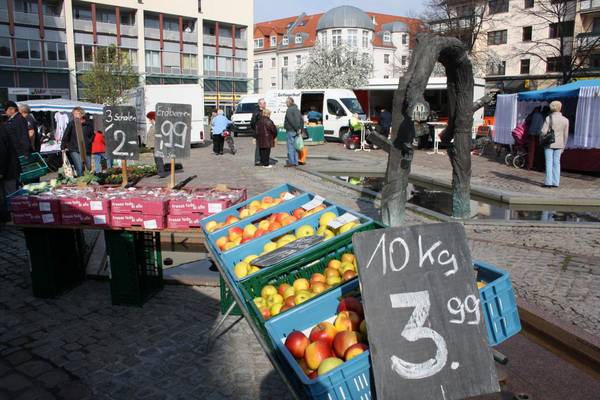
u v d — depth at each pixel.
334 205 4.51
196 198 5.48
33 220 5.26
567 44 46.97
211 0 62.59
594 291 5.24
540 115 15.42
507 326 2.83
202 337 4.59
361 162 17.77
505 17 52.34
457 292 2.63
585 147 15.07
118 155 6.61
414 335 2.49
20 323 4.92
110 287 5.49
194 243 7.62
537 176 14.46
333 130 27.88
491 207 10.45
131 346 4.44
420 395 2.42
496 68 53.62
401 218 6.73
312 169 15.15
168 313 5.13
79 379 3.92
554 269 5.95
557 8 40.72
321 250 3.58
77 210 5.20
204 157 19.75
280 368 2.57
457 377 2.50
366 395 2.39
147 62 58.44
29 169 10.73
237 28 66.56
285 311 2.87
